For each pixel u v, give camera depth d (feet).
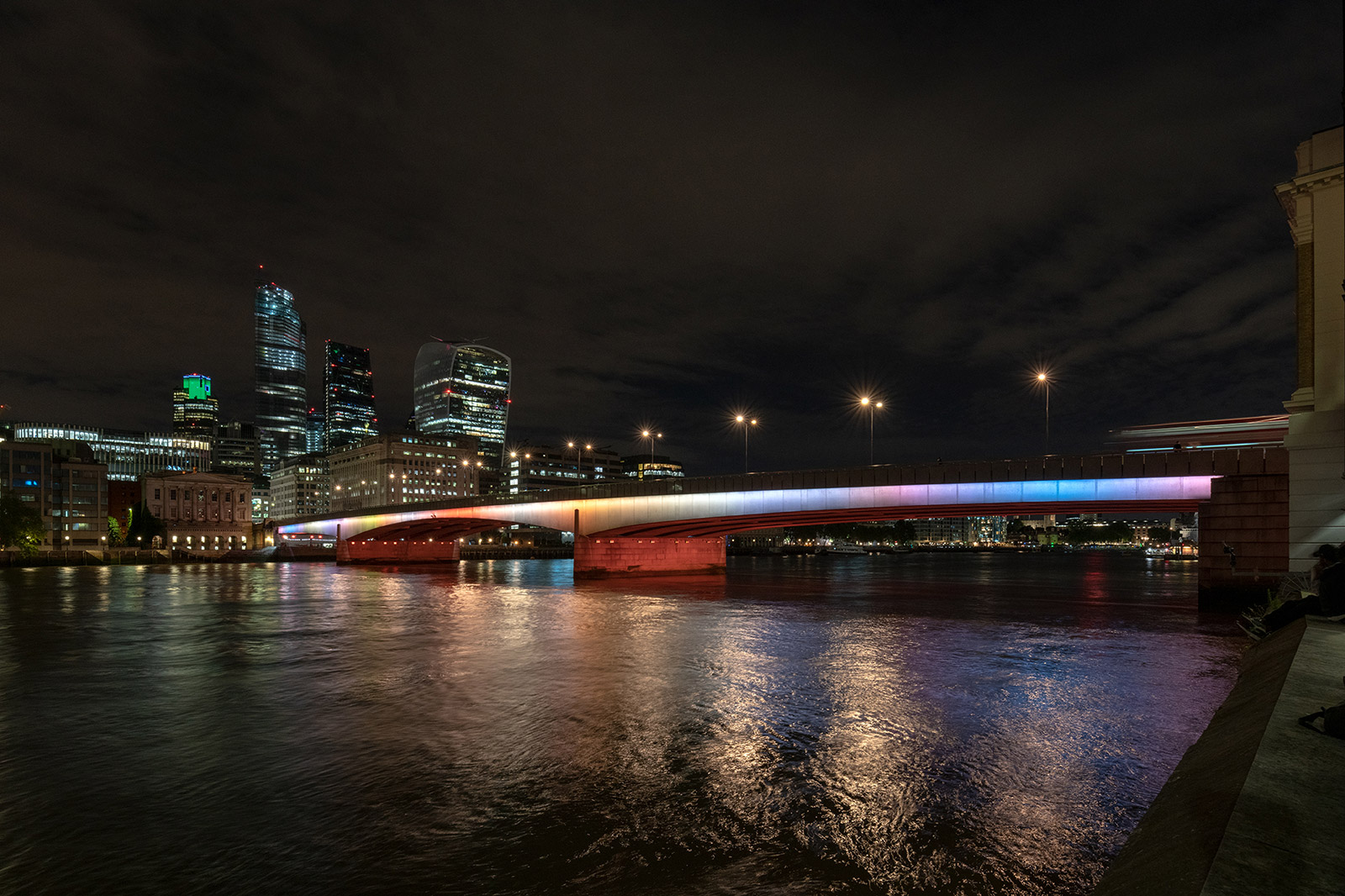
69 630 133.90
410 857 38.04
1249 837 17.49
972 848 38.34
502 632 127.95
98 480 565.53
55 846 39.96
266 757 55.06
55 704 73.56
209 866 37.47
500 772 51.21
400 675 87.71
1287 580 101.24
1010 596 213.87
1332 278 98.84
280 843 40.01
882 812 43.29
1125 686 79.10
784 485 209.36
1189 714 66.59
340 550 446.60
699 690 77.92
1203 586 126.31
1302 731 26.43
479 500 314.55
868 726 62.59
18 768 52.85
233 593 225.15
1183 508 169.48
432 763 53.21
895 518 214.90
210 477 633.61
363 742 58.75
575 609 171.12
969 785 47.78
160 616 157.28
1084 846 38.52
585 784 48.57
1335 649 41.22
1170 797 25.99
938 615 155.74
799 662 95.45
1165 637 114.11
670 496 235.81
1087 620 143.54
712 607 175.11
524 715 67.15
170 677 87.15
